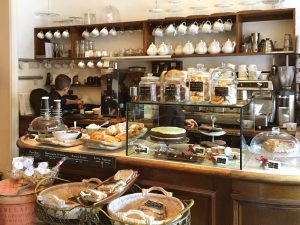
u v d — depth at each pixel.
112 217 1.57
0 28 3.96
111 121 3.71
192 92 1.99
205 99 1.98
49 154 2.19
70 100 4.41
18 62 4.38
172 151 2.03
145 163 1.93
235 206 1.77
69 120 3.92
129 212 1.57
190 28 3.74
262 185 1.71
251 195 1.74
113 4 4.42
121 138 2.14
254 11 3.40
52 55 4.59
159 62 4.09
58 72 4.82
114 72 3.99
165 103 1.96
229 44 3.54
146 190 1.86
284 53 3.37
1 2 3.94
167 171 1.93
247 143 2.08
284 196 1.69
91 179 2.00
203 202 1.86
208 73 2.02
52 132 2.38
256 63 3.71
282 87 3.42
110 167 2.02
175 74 2.04
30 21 4.58
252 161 1.90
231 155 1.87
